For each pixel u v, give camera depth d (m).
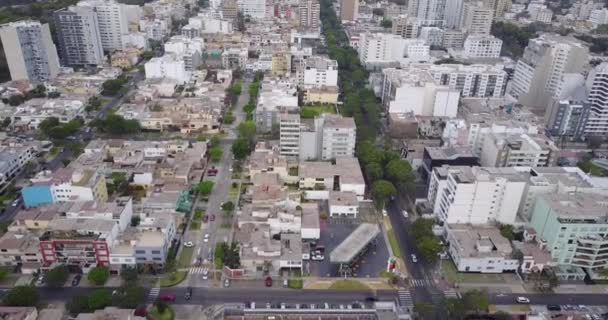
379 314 197.25
